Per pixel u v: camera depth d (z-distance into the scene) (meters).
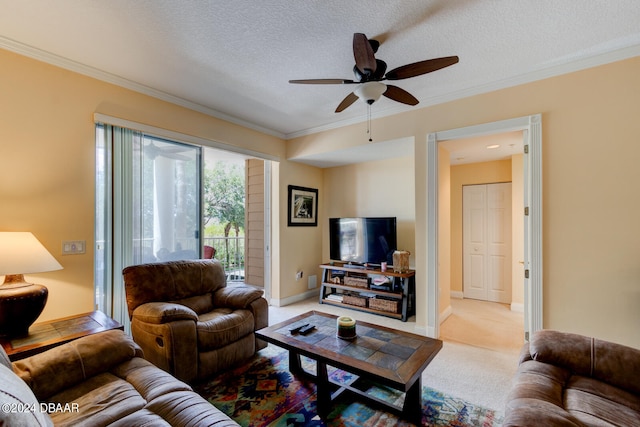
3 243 1.85
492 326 3.58
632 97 2.29
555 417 1.08
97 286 2.69
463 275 4.95
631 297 2.28
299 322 2.43
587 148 2.45
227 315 2.62
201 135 3.49
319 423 1.84
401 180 4.51
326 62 2.52
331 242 4.81
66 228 2.48
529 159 2.70
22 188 2.28
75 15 1.91
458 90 3.06
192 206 3.53
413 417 1.85
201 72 2.69
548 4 1.82
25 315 1.88
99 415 1.24
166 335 2.13
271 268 4.58
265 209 4.69
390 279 4.21
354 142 3.88
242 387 2.25
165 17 1.94
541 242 2.60
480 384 2.30
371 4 1.82
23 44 2.24
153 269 2.64
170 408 1.29
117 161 2.80
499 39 2.19
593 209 2.42
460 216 4.98
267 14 1.91
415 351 1.86
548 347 1.62
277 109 3.59
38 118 2.36
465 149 3.87
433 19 1.97
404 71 2.01
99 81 2.68
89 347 1.60
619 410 1.24
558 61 2.51
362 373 1.62
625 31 2.10
